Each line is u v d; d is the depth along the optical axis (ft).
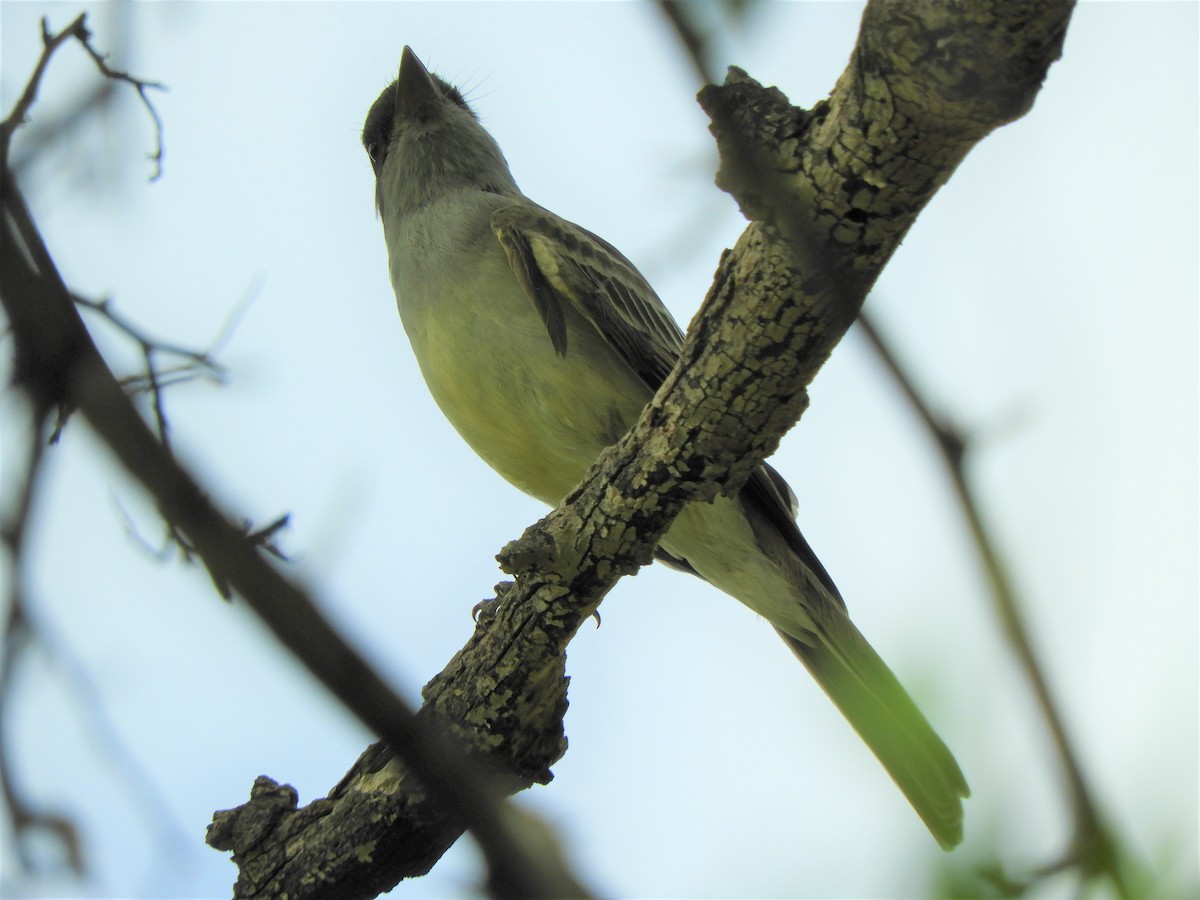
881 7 15.55
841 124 16.83
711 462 22.22
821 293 18.75
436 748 12.31
